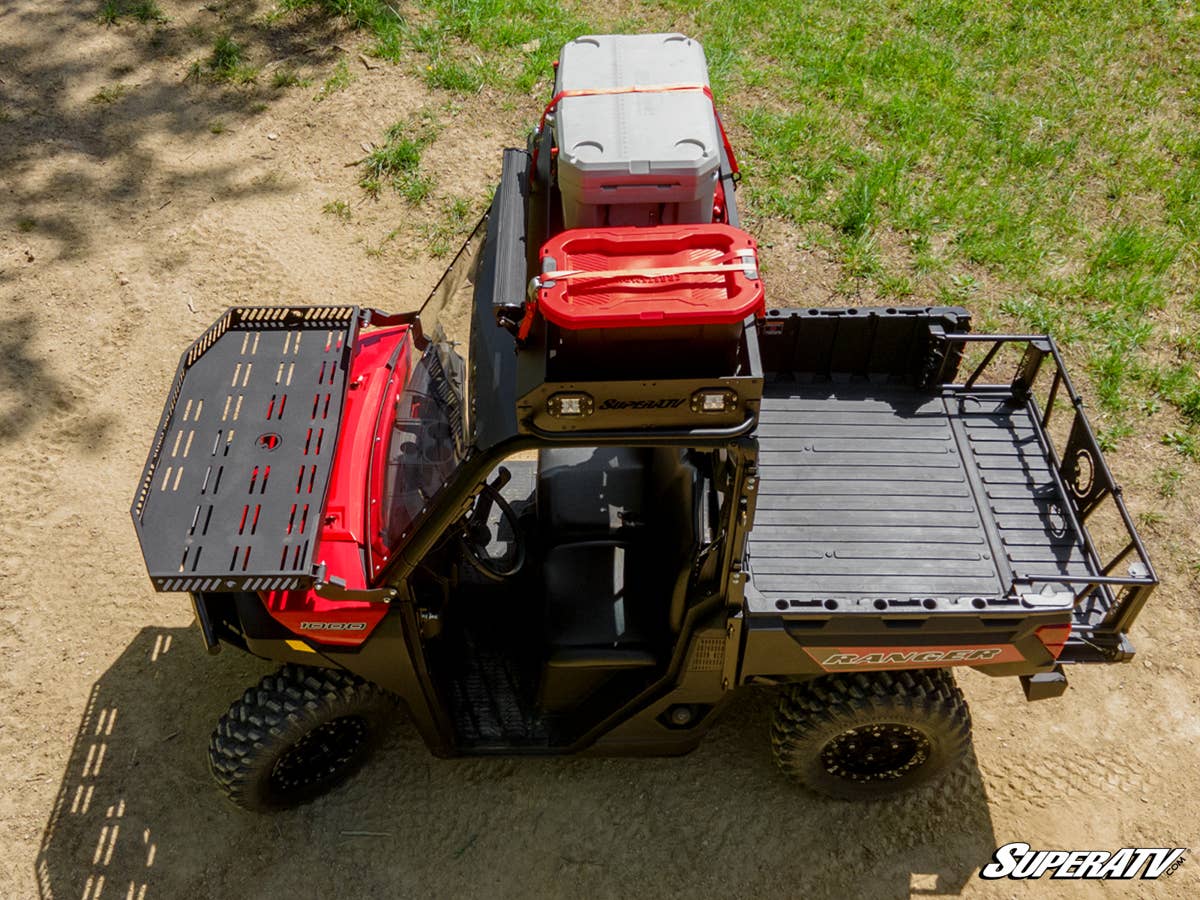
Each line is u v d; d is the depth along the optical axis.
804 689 3.97
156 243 6.82
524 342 3.15
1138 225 7.06
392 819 4.30
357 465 3.93
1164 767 4.52
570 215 3.32
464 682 4.36
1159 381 6.01
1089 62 8.50
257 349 4.27
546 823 4.30
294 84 8.14
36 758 4.46
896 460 4.46
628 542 4.18
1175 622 5.01
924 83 8.20
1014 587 3.68
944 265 6.70
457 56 8.40
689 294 2.88
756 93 8.09
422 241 6.89
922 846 4.25
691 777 4.45
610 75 3.44
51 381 5.98
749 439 3.13
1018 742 4.60
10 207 7.02
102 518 5.34
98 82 8.11
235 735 3.82
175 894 4.08
